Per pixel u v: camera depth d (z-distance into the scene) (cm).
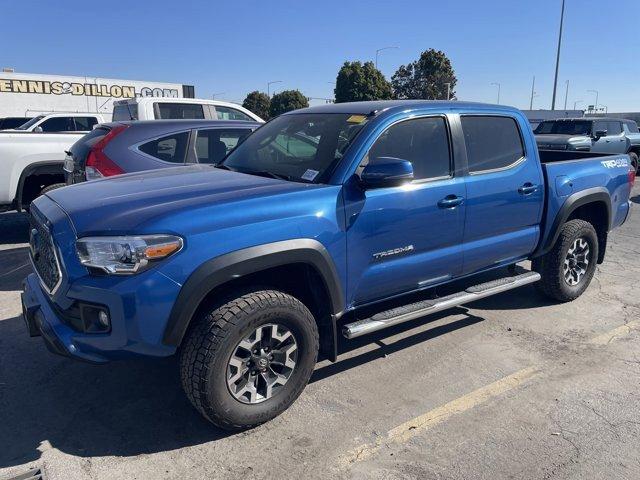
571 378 383
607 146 1608
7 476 277
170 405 346
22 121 2470
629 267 664
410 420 330
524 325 477
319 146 372
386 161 326
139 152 604
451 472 284
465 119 413
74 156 638
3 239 795
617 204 550
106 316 275
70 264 282
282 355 322
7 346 427
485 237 428
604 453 299
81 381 375
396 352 423
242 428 314
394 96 5750
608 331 465
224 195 310
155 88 3638
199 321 295
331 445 306
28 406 343
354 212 338
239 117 986
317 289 339
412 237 372
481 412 339
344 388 368
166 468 286
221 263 285
